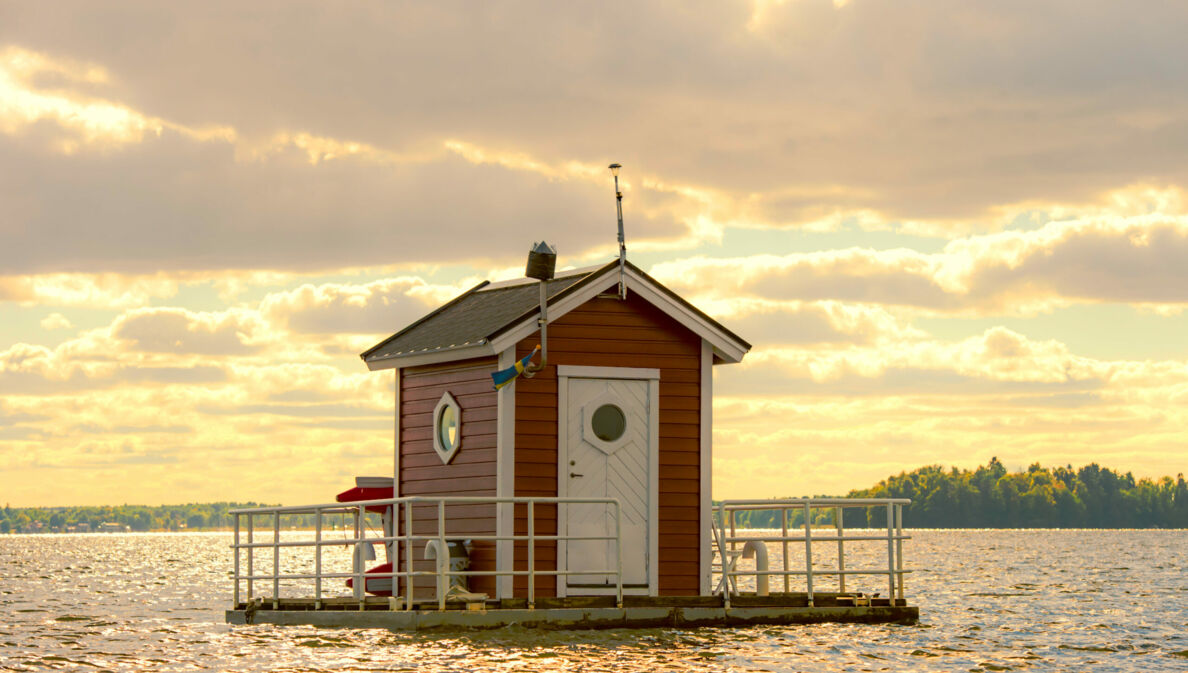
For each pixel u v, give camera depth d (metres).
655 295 19.73
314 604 19.50
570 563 19.19
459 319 21.61
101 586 46.81
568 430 19.39
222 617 28.59
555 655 16.81
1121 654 20.45
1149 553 87.69
